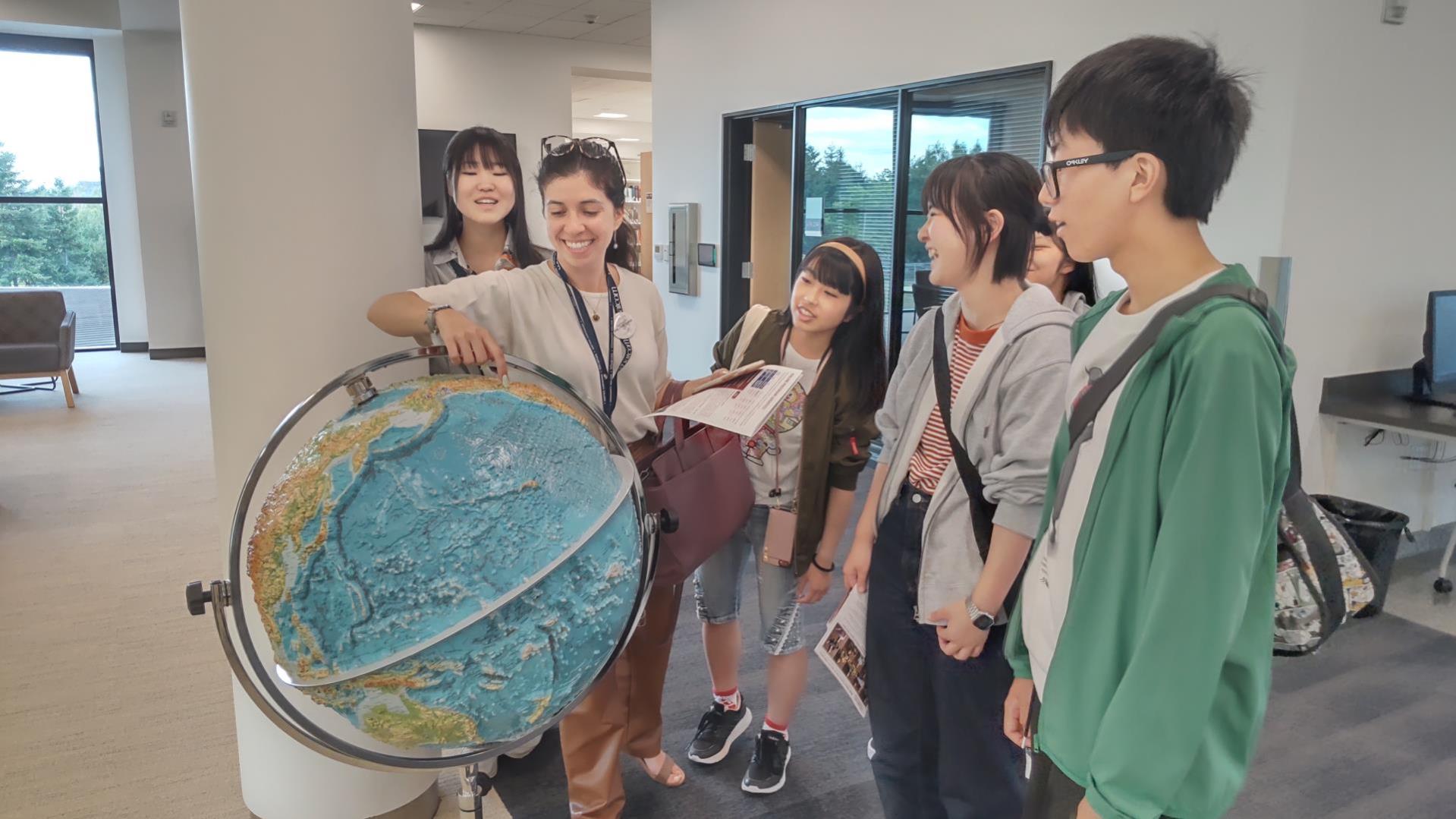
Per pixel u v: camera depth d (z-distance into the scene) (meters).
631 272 1.81
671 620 1.96
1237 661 0.94
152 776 2.30
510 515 0.96
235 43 1.67
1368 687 2.84
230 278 1.76
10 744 2.44
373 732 0.94
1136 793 0.90
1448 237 3.64
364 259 1.83
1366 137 3.29
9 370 6.69
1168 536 0.89
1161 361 0.94
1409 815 2.21
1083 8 3.63
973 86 4.27
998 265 1.52
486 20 8.13
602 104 13.45
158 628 3.17
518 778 2.33
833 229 5.36
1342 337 3.44
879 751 1.76
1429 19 3.33
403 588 0.91
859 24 4.85
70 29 8.70
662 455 1.69
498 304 1.56
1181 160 0.92
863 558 1.83
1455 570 3.81
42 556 3.85
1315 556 1.05
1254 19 3.15
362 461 0.93
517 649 0.94
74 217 9.34
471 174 2.02
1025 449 1.42
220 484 1.86
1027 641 1.23
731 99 5.98
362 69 1.77
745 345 2.09
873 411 2.00
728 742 2.38
